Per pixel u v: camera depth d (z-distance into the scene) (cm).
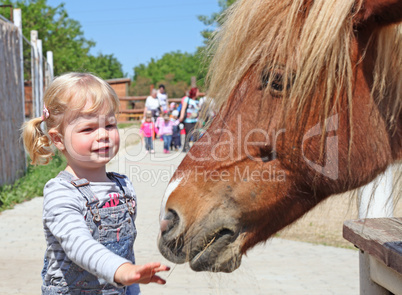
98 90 182
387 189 236
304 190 182
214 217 177
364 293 215
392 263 169
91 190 180
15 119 752
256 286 330
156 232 343
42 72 1074
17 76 776
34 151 191
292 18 167
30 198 661
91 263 153
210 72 194
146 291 339
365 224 208
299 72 166
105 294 178
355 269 388
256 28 175
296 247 446
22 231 486
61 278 175
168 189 184
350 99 169
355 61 173
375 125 180
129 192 194
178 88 3284
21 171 768
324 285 349
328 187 182
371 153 181
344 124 175
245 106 176
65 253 167
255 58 173
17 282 347
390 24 165
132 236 188
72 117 179
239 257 182
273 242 463
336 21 161
